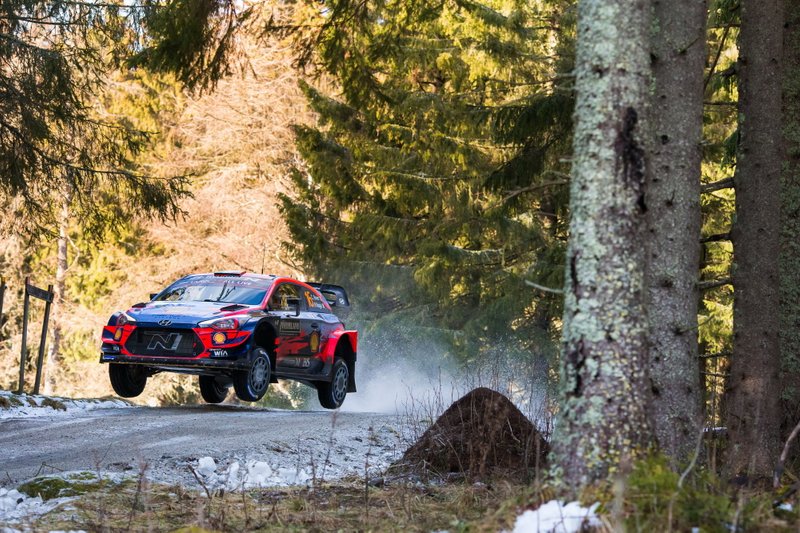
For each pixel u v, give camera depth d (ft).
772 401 32.09
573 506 19.51
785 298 34.45
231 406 55.93
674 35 28.12
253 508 26.58
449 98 84.12
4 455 36.32
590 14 21.47
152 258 134.72
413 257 96.37
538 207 89.86
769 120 33.24
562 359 21.59
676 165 27.76
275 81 128.16
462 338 91.56
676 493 18.72
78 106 65.41
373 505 26.81
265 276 56.13
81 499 26.58
